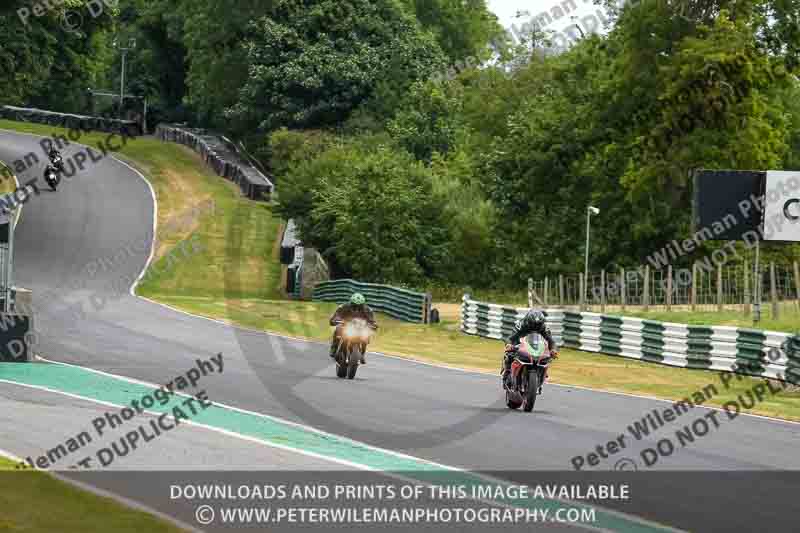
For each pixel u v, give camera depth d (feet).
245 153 549.13
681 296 309.22
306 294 346.54
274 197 388.98
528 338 120.88
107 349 165.27
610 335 211.00
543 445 94.63
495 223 388.57
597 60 400.26
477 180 422.82
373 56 521.24
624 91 363.15
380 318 288.51
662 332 194.59
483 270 386.93
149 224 412.98
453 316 298.97
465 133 512.63
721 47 334.85
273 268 368.07
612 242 377.71
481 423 106.83
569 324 224.12
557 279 375.45
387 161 366.22
